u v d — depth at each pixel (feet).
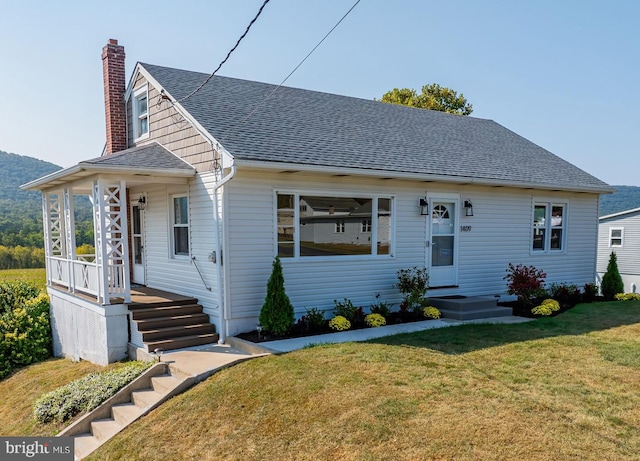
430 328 28.43
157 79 33.58
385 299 33.14
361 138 34.96
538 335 25.94
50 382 27.43
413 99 99.76
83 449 17.87
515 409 15.42
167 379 21.01
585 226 45.24
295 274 29.19
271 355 22.36
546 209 42.37
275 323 25.99
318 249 30.17
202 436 15.80
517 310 35.01
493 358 21.21
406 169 31.30
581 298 41.65
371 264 32.40
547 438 13.51
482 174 35.37
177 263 31.76
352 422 15.03
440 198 35.50
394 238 33.35
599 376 18.62
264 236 27.86
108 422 19.48
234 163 24.68
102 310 26.91
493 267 38.83
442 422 14.65
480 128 50.70
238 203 26.84
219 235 26.78
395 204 33.30
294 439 14.64
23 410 24.12
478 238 37.83
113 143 38.93
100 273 27.30
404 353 22.00
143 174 27.76
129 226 38.47
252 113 33.01
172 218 32.55
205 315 28.07
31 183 35.81
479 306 33.30
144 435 16.65
